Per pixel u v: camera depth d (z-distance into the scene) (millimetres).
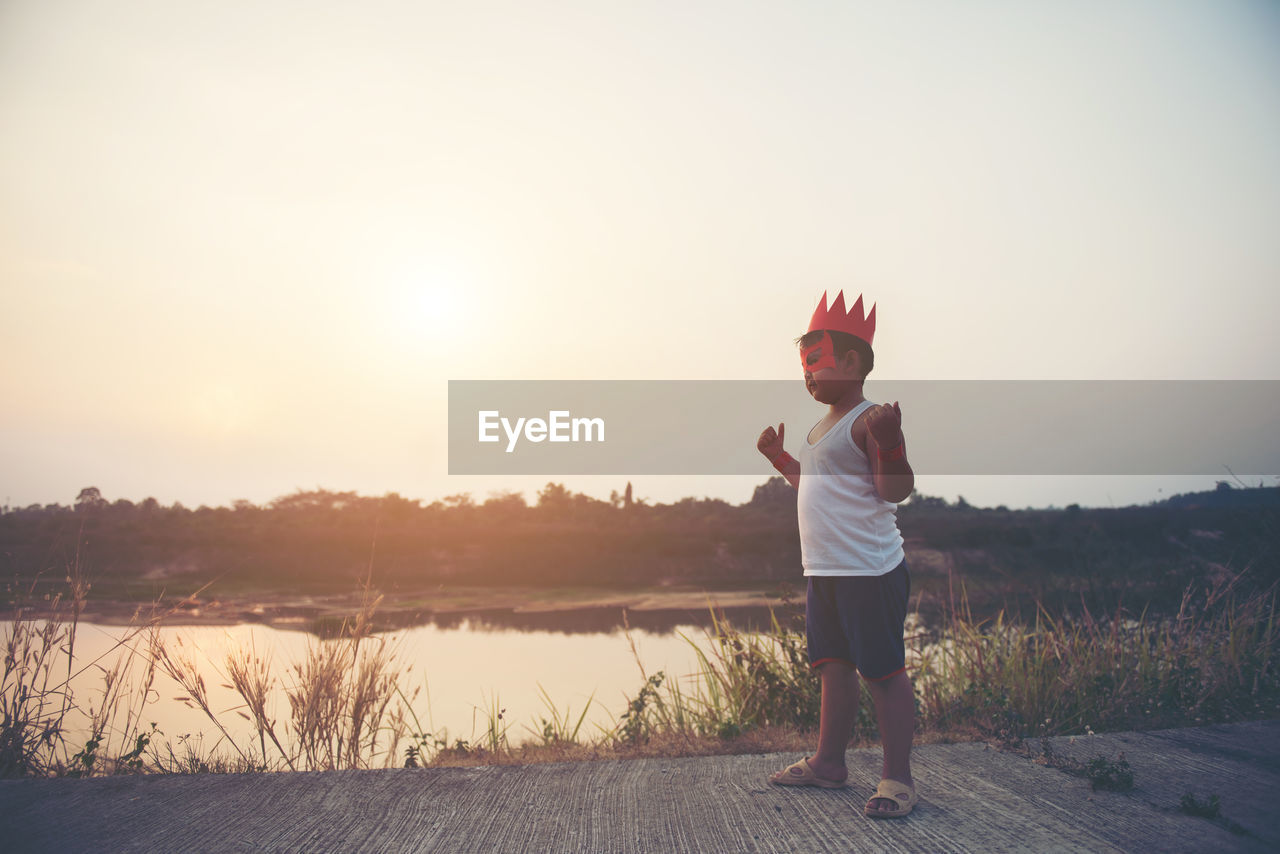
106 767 3219
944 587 9953
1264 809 2322
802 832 2170
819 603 2500
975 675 4078
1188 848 2031
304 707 3463
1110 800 2418
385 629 4801
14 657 3186
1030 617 6254
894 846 2064
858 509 2381
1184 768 2738
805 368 2584
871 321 2586
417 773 2777
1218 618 4676
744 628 4918
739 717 3859
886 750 2350
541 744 3914
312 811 2406
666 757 3105
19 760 3086
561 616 10391
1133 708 3811
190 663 3568
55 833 2246
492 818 2332
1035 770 2740
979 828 2182
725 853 2043
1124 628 4887
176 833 2236
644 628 9469
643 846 2102
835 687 2512
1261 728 3287
